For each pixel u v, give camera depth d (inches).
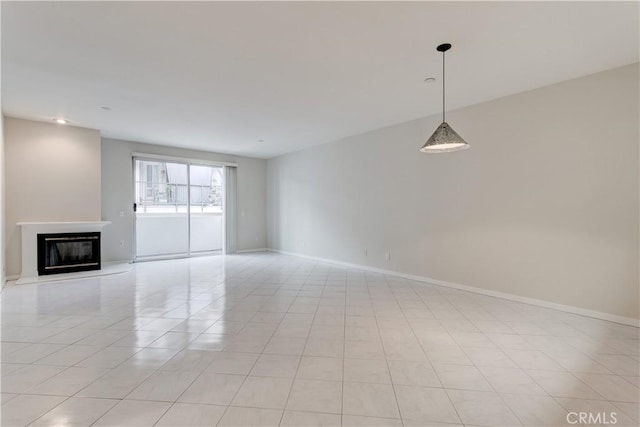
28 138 195.6
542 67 124.4
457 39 104.1
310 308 142.3
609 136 125.6
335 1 84.0
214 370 87.0
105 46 108.0
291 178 304.8
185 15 90.4
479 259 166.2
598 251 128.6
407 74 130.9
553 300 140.6
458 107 172.2
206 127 213.8
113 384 79.7
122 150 252.4
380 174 218.2
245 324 122.2
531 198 147.0
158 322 124.1
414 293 167.8
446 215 180.9
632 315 120.9
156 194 297.6
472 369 88.0
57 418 66.4
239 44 107.0
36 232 197.3
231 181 316.5
